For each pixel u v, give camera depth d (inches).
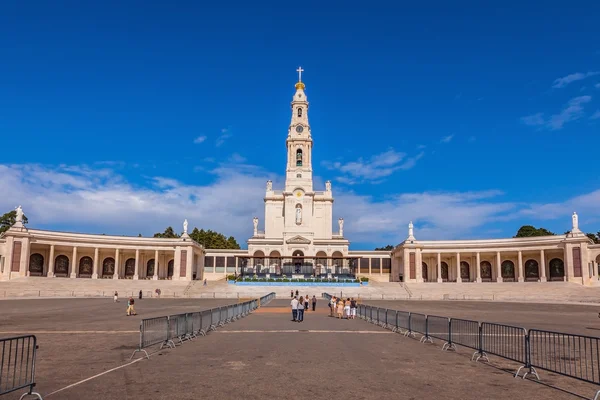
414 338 938.7
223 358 687.1
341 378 557.6
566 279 3277.6
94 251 3786.9
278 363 650.2
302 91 4660.4
